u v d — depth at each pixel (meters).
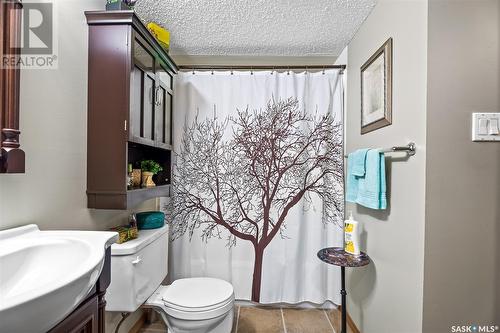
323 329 1.83
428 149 1.07
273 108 2.06
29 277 0.76
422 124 1.10
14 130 0.81
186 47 2.04
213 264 2.08
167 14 1.63
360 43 1.77
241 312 2.02
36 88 0.99
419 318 1.10
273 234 2.05
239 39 1.93
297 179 2.05
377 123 1.49
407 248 1.20
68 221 1.15
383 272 1.41
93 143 1.24
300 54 2.16
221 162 2.08
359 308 1.70
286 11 1.60
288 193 2.05
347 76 2.03
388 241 1.36
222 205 2.08
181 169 2.08
